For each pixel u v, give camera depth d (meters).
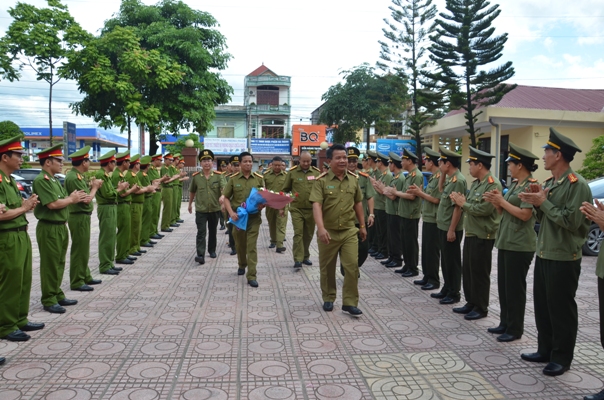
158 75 18.41
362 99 27.02
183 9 21.28
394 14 23.44
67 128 18.03
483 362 3.94
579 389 3.46
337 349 4.19
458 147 28.66
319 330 4.69
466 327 4.84
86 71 17.92
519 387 3.48
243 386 3.47
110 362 3.87
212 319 4.99
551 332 3.89
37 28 16.83
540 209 3.77
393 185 7.70
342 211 5.23
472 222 5.05
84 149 6.11
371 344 4.32
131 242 8.47
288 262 8.08
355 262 5.20
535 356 3.96
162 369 3.74
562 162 3.76
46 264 5.16
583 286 6.48
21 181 16.58
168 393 3.35
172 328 4.69
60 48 17.47
